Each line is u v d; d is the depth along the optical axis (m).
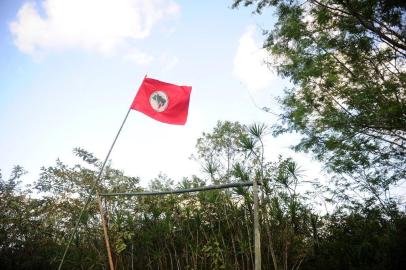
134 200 10.30
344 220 9.63
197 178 9.54
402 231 7.41
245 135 7.36
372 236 8.29
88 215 9.72
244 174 7.43
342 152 8.45
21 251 9.91
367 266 7.23
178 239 9.95
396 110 6.72
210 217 9.37
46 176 10.52
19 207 10.15
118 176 10.57
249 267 8.66
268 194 7.63
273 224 8.23
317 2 7.98
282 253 8.24
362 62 8.18
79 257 9.13
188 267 9.22
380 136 8.03
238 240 8.17
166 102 6.22
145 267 9.85
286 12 8.59
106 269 8.89
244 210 8.43
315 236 8.95
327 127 8.12
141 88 6.28
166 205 9.99
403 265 6.67
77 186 10.50
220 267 8.27
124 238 9.24
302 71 8.38
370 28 7.40
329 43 8.20
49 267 9.54
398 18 7.26
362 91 7.50
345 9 7.84
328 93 8.19
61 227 10.59
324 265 8.20
